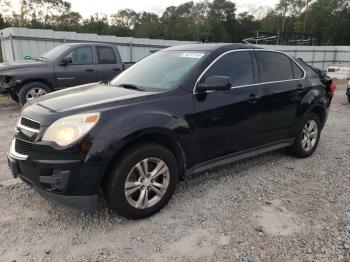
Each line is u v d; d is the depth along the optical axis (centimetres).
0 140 598
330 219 337
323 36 7200
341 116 881
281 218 339
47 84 885
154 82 384
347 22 6844
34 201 367
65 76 899
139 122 311
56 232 311
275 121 455
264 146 453
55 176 291
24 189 396
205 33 7062
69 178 290
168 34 7200
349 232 312
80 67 921
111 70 977
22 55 1588
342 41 7012
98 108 309
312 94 503
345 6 7006
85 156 288
